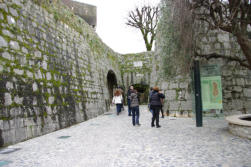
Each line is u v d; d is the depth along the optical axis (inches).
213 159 147.3
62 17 412.2
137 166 138.9
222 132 246.5
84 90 462.6
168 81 470.3
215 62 412.8
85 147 195.8
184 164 139.3
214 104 349.4
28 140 234.5
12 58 236.2
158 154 165.0
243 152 161.9
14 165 146.3
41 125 269.3
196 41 295.4
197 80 300.7
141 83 935.0
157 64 541.0
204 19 277.0
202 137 221.9
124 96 936.3
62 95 346.9
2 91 210.1
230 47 420.8
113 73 837.2
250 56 249.3
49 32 344.8
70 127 338.3
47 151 183.9
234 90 408.5
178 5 260.5
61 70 362.6
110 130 290.7
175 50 308.0
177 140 212.1
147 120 383.9
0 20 228.5
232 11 237.1
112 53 869.8
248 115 268.5
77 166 142.5
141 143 204.7
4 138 203.9
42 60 302.7
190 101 418.0
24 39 267.7
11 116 217.2
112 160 153.6
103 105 610.9
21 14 272.5
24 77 251.6
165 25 340.5
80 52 484.1
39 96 276.7
